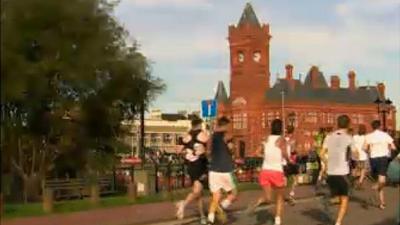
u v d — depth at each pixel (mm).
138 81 29594
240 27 130625
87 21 25391
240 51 130875
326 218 15352
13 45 20781
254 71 129250
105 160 29031
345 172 13422
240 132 129625
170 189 25922
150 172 24688
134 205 19656
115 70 27859
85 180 24219
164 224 14898
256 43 129375
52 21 24078
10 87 20172
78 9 24656
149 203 20359
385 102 53250
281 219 14797
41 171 27156
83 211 17906
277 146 13883
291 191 19406
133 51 29062
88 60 25500
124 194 25906
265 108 127375
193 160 14672
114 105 29188
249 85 129250
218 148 13820
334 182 13477
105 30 26422
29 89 23422
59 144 27734
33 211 17891
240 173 31516
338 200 14547
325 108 129250
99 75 27531
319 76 132500
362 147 19656
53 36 24141
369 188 23016
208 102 22297
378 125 17828
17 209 18531
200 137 14688
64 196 23297
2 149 23906
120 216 16516
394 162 12438
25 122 26391
